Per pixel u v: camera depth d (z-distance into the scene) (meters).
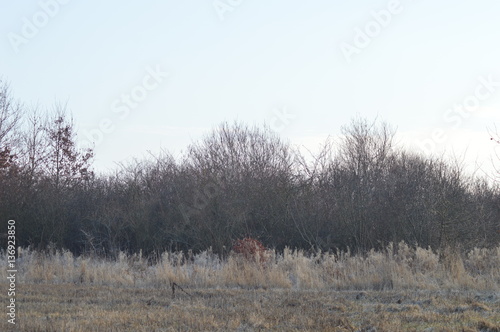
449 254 18.00
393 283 15.03
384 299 12.95
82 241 26.39
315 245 25.34
